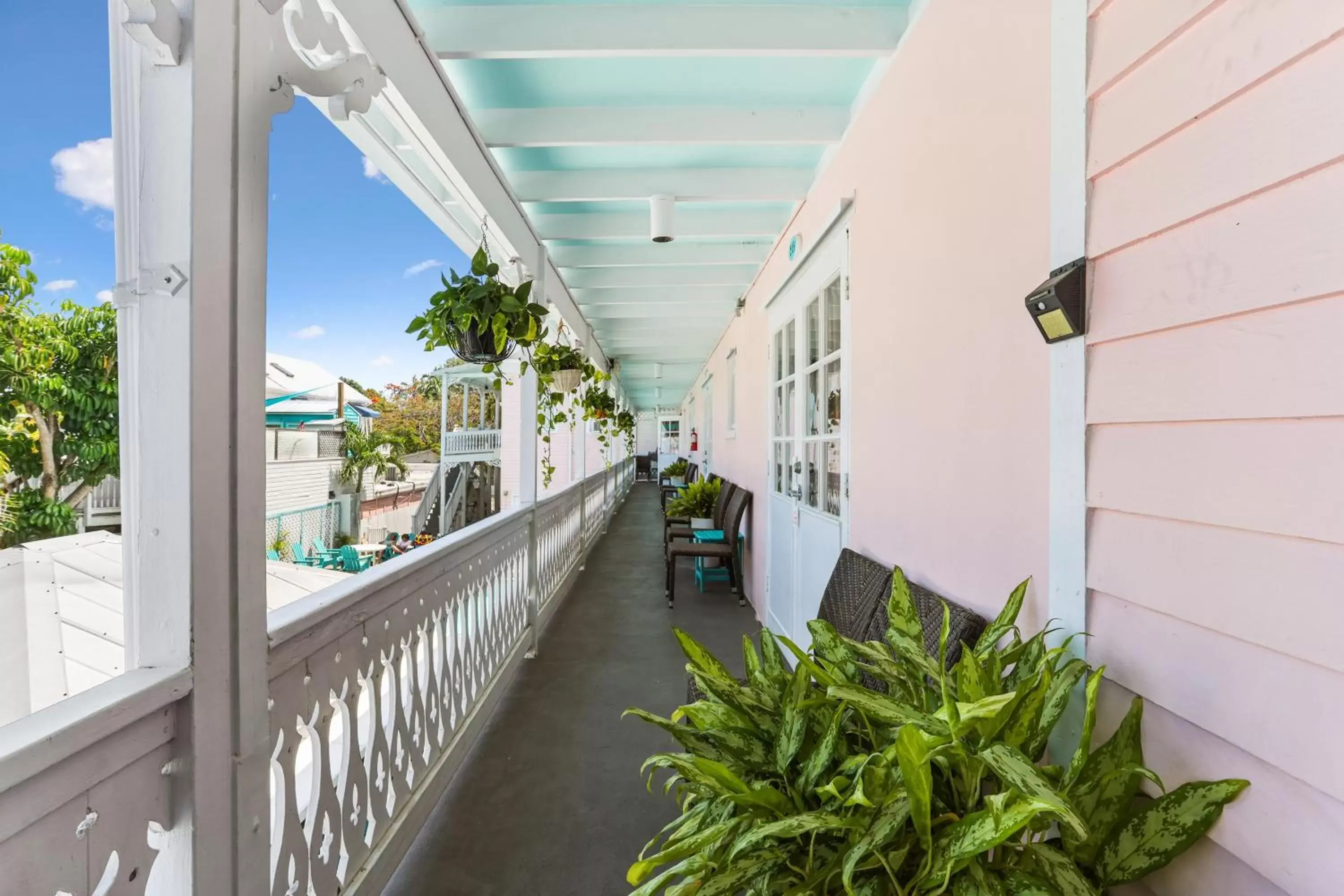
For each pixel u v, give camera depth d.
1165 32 0.79
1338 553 0.62
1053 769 0.86
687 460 12.23
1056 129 1.00
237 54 0.94
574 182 2.80
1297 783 0.67
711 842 0.88
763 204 3.19
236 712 0.95
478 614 2.46
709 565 5.66
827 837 0.93
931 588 1.54
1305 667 0.66
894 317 1.79
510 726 2.45
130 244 0.87
